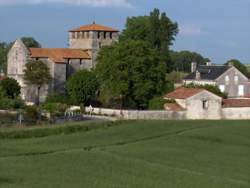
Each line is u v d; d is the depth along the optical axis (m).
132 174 149.75
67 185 135.12
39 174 144.12
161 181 143.88
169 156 179.50
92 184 137.00
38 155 168.38
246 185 146.88
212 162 174.62
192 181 146.50
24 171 147.00
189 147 198.88
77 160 163.25
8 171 146.25
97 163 160.50
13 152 172.00
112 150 183.38
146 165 162.62
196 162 172.88
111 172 150.50
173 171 157.00
